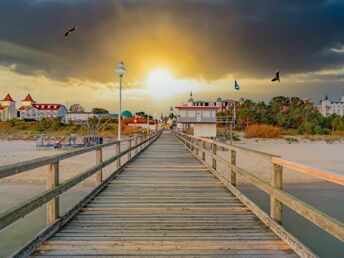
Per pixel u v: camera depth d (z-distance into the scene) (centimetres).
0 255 666
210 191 681
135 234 409
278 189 407
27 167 309
